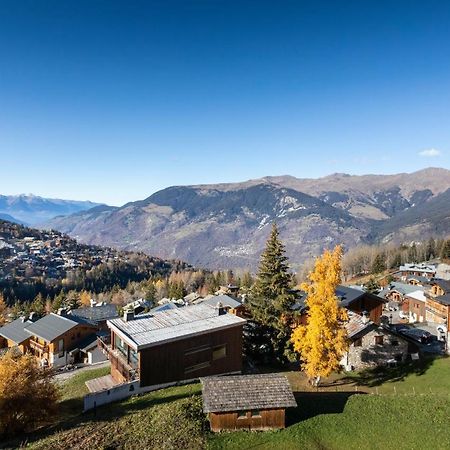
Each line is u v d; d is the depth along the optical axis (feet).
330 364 114.62
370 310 194.08
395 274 458.09
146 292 481.46
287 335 138.51
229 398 82.43
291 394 84.64
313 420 86.94
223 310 137.90
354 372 137.80
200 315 136.67
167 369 115.14
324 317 113.80
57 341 186.60
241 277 589.32
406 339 144.15
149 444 75.82
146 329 123.03
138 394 109.91
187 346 118.93
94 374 149.38
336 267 114.93
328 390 118.93
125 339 116.98
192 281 644.69
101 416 94.53
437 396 99.09
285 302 139.95
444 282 238.27
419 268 427.74
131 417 89.20
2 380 94.48
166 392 108.88
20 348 207.72
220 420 81.05
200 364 121.70
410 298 268.62
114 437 79.82
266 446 76.69
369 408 92.68
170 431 79.97
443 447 76.89
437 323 205.98
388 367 140.15
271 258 145.79
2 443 87.30
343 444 78.64
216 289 439.22
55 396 100.73
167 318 133.80
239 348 130.11
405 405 93.61
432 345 169.27
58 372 169.17
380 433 82.07
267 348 140.77
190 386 112.78
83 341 196.85
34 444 82.12
